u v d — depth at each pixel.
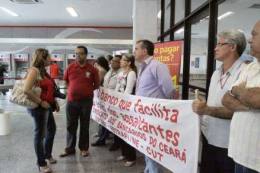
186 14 3.96
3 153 3.94
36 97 2.98
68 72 3.76
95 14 9.29
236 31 1.79
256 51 1.38
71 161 3.66
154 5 5.88
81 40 11.98
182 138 2.17
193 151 2.05
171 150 2.30
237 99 1.43
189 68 4.00
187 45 4.01
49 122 3.40
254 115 1.36
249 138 1.37
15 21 10.96
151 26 5.89
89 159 3.75
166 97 2.59
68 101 3.77
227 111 1.69
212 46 2.97
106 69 4.57
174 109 2.24
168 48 3.68
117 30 11.98
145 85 2.65
